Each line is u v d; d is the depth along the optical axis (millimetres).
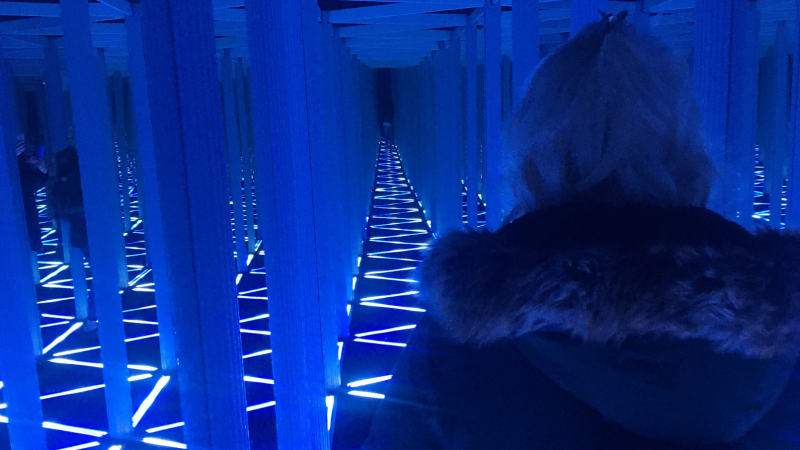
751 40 4902
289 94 2033
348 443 3312
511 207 801
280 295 2121
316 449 2258
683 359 636
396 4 4297
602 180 700
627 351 634
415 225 9273
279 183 2051
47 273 7367
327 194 3574
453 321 675
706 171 722
